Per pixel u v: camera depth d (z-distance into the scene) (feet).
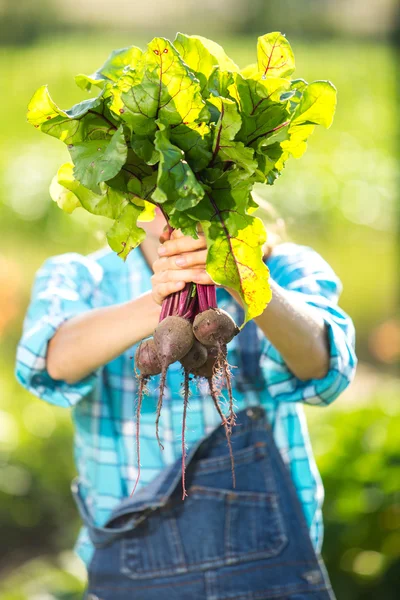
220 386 6.97
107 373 7.43
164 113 5.64
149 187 6.06
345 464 13.74
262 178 5.95
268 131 5.97
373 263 40.86
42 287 7.58
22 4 118.93
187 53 6.19
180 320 5.97
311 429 15.87
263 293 5.84
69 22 122.31
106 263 7.78
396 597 12.60
